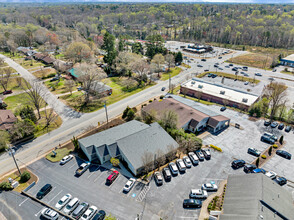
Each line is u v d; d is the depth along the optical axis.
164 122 59.28
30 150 55.31
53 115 73.06
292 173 47.31
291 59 130.50
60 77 110.38
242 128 65.12
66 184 44.28
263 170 47.00
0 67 124.88
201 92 87.00
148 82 104.94
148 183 44.44
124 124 61.00
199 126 63.19
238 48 180.62
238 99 80.31
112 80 107.75
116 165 48.59
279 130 63.75
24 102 82.88
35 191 42.56
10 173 47.34
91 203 39.97
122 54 117.94
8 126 62.06
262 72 119.38
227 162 50.62
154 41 146.62
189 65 133.38
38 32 185.38
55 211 37.75
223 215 34.56
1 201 40.47
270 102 80.94
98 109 77.75
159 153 47.41
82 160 51.34
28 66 129.25
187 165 48.81
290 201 36.34
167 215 37.44
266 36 183.12
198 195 40.50
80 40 152.12
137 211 38.25
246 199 35.81
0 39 165.75
